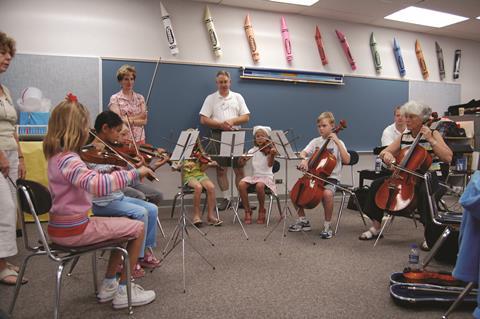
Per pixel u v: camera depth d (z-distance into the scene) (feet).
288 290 6.63
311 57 16.69
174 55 14.40
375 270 7.64
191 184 11.38
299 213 10.96
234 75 15.31
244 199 11.80
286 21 16.21
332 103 17.07
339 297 6.34
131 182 5.34
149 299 6.09
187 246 9.29
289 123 16.29
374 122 18.01
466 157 17.04
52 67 12.87
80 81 13.21
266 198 16.15
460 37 20.04
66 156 5.03
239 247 9.23
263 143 11.73
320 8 15.65
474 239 4.58
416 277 6.63
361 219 12.58
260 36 15.79
